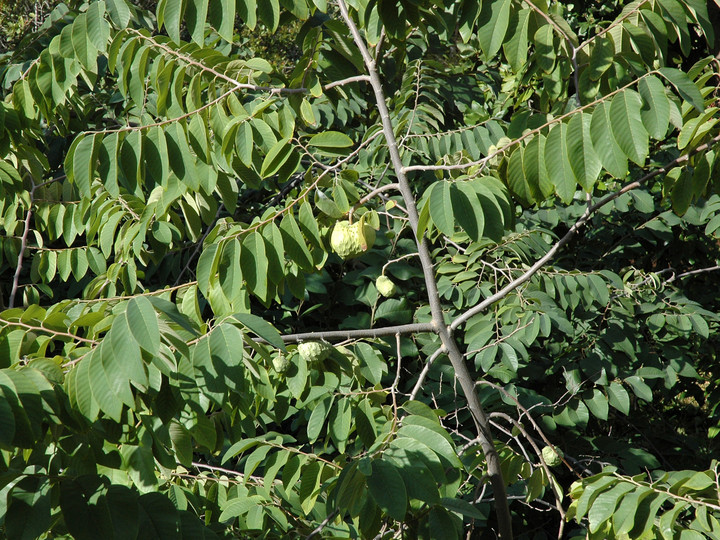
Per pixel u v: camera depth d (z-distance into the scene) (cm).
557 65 238
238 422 228
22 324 160
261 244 198
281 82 276
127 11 232
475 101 531
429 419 175
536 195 203
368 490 165
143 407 172
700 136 199
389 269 375
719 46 531
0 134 261
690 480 173
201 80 238
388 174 421
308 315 414
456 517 195
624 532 172
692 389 548
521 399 351
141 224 262
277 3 211
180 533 146
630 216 498
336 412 201
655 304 409
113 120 480
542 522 392
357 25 264
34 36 443
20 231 421
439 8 246
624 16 214
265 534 216
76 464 162
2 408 122
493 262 387
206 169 225
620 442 384
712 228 394
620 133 175
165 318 161
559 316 338
